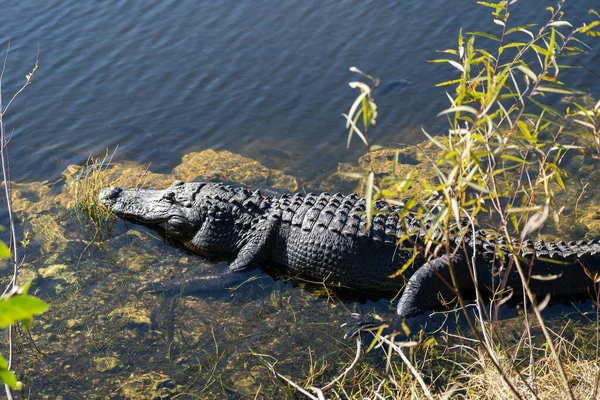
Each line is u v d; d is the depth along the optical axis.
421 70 10.24
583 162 8.15
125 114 9.69
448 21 11.48
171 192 7.67
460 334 5.87
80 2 12.73
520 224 7.10
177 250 7.43
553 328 5.80
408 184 3.38
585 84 9.56
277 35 11.45
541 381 4.67
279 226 7.04
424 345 5.70
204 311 6.39
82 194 8.06
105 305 6.50
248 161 8.66
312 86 10.09
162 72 10.60
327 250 6.68
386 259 6.52
